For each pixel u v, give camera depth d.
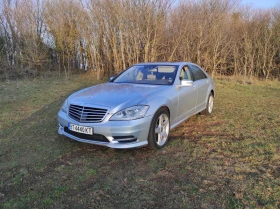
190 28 14.44
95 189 2.56
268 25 15.70
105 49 15.48
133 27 13.22
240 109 6.35
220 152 3.49
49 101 7.18
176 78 4.23
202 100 5.22
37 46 15.05
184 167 3.04
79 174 2.87
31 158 3.29
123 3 13.18
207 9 14.75
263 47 15.24
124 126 3.11
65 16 16.30
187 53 14.87
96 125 3.16
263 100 7.76
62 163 3.15
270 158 3.28
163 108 3.62
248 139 4.01
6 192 2.53
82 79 13.81
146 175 2.85
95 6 14.37
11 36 15.43
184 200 2.37
